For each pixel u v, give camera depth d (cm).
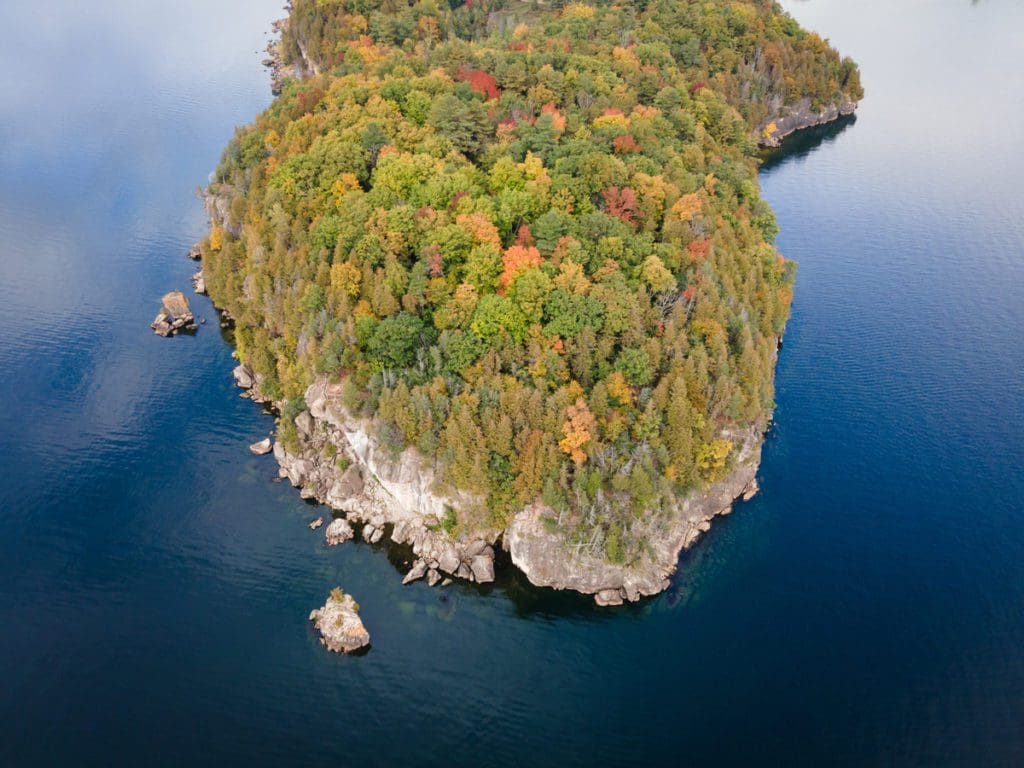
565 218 14112
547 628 11619
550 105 18875
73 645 11175
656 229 15475
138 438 14675
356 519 13088
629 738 10288
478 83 19525
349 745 10112
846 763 9994
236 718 10356
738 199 18500
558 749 10156
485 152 16775
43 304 18212
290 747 10062
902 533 13075
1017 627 11581
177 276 19462
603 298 12712
